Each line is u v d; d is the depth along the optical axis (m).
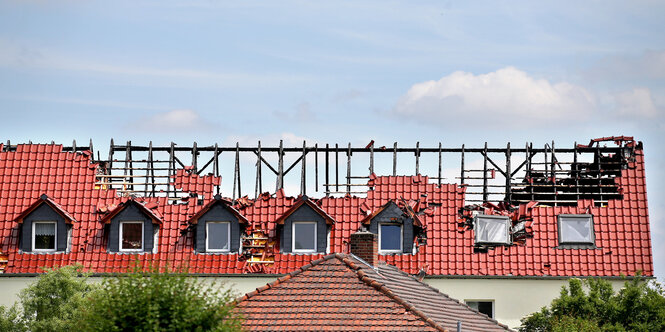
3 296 56.66
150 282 34.97
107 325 34.09
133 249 57.97
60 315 47.72
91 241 58.12
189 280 35.81
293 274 41.62
